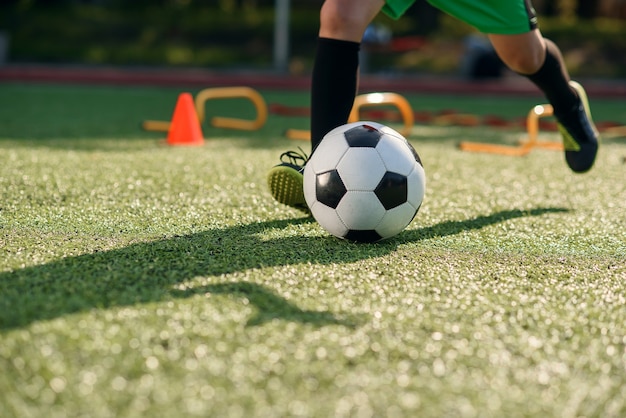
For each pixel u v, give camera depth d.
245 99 9.27
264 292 1.79
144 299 1.72
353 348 1.47
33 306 1.66
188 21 19.61
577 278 2.03
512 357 1.46
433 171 4.01
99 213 2.71
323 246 2.28
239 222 2.61
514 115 7.86
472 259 2.20
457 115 7.35
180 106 4.90
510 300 1.81
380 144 2.28
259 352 1.44
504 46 2.95
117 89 10.16
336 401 1.27
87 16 19.64
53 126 5.66
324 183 2.28
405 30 19.62
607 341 1.56
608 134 6.03
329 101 2.56
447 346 1.50
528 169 4.17
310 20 19.64
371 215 2.24
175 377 1.33
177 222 2.59
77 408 1.23
